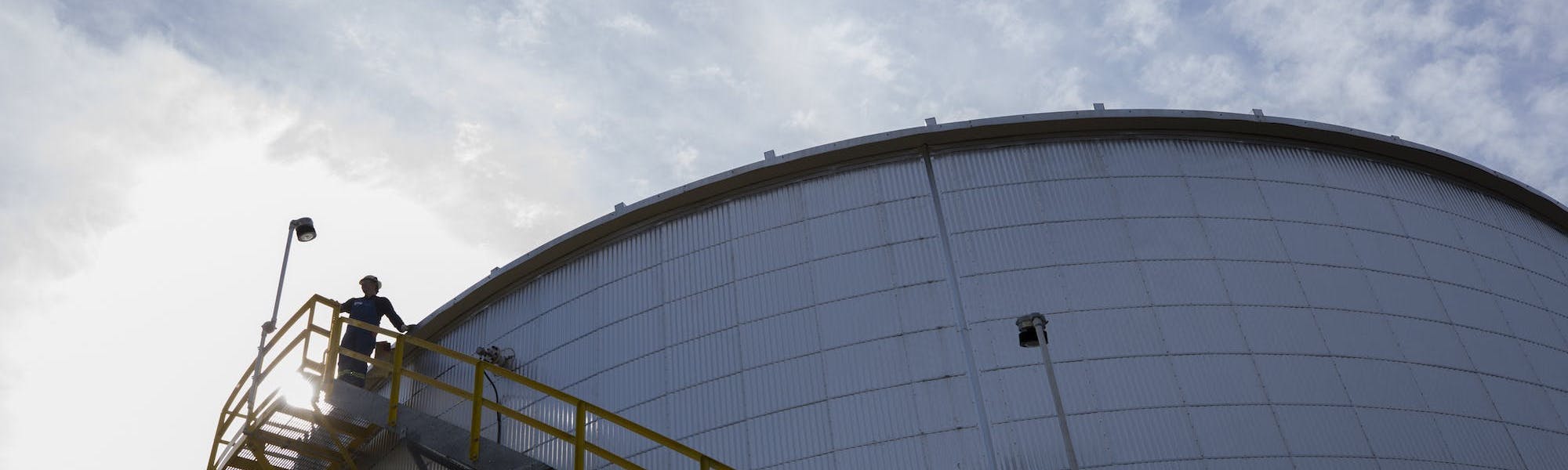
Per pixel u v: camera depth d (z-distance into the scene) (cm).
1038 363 1972
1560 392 2170
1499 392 2084
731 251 2302
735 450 2061
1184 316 2028
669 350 2241
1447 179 2498
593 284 2441
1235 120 2309
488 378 2461
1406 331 2102
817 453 1995
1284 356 1997
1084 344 1988
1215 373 1958
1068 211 2170
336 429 1945
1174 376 1948
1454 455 1944
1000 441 1900
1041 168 2242
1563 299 2441
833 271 2183
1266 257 2142
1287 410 1927
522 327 2508
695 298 2281
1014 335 2008
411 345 2697
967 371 1984
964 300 2066
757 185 2364
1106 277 2073
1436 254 2291
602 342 2339
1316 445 1892
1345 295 2119
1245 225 2188
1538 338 2259
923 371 2006
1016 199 2192
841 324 2112
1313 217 2244
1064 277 2075
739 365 2150
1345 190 2330
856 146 2283
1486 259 2359
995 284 2077
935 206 2200
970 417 1938
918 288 2105
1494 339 2181
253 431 1914
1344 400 1958
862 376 2039
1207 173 2267
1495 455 1977
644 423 2180
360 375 2247
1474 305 2230
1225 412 1912
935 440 1931
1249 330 2023
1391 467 1894
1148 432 1886
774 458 2022
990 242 2134
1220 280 2088
